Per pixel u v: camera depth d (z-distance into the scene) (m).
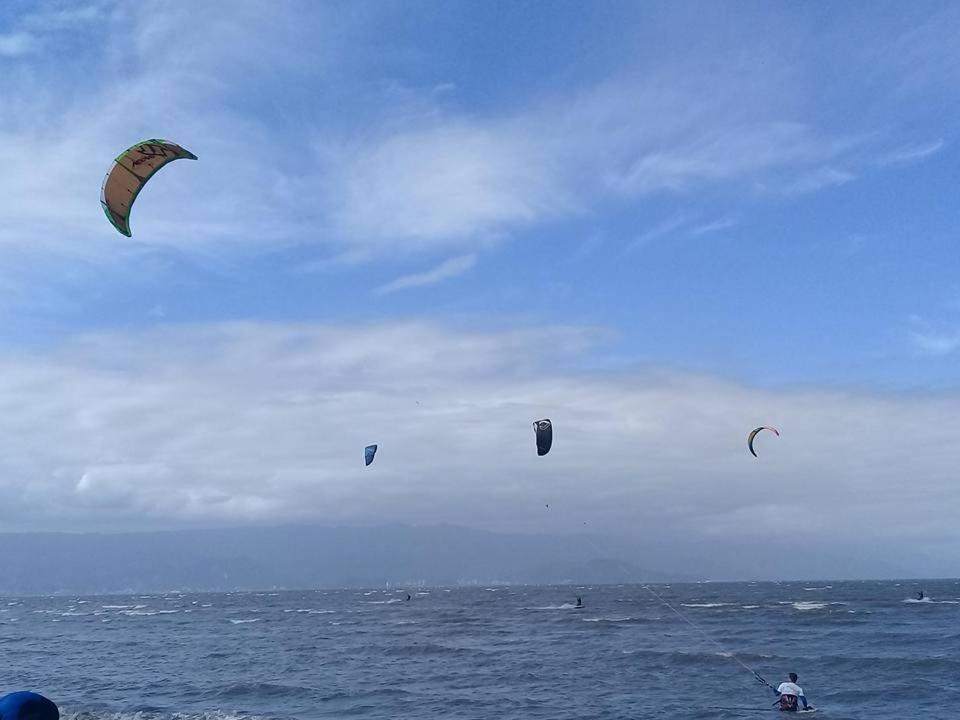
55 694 32.88
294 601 167.38
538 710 27.23
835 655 39.97
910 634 52.00
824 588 194.75
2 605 177.38
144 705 29.59
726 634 54.66
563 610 95.69
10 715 13.20
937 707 27.05
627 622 69.94
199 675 37.94
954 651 41.38
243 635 63.69
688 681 33.00
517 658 42.12
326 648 49.94
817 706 27.53
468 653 45.34
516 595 177.75
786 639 50.03
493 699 29.52
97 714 27.73
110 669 41.34
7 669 42.19
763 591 174.88
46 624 90.12
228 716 27.09
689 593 166.38
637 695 29.91
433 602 139.38
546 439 26.16
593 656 42.06
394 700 29.73
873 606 90.75
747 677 33.72
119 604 174.00
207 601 185.12
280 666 40.81
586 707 27.61
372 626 72.12
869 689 30.47
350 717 26.69
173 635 66.19
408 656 44.34
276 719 26.52
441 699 29.72
